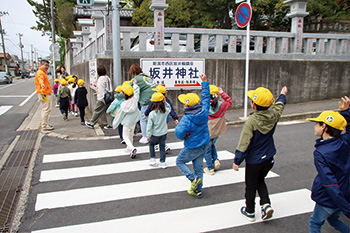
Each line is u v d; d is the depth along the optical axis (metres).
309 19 17.67
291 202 3.60
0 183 4.33
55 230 3.02
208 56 8.94
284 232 2.97
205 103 3.73
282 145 6.05
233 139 6.62
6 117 9.55
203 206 3.52
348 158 2.52
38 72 7.11
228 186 4.11
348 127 2.90
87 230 3.01
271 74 9.78
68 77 9.90
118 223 3.14
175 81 8.48
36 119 9.25
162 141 4.71
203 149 3.72
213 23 15.75
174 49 8.53
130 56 8.11
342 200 2.25
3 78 29.84
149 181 4.29
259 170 3.03
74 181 4.30
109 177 4.45
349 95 11.07
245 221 3.18
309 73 10.30
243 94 9.55
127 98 5.17
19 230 3.04
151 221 3.18
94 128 7.57
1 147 6.16
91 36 12.05
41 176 4.48
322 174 2.38
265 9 15.66
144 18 16.23
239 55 9.33
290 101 10.23
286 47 10.01
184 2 15.50
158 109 4.50
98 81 7.06
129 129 5.35
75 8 21.80
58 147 6.02
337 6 16.25
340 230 2.69
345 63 10.80
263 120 2.91
